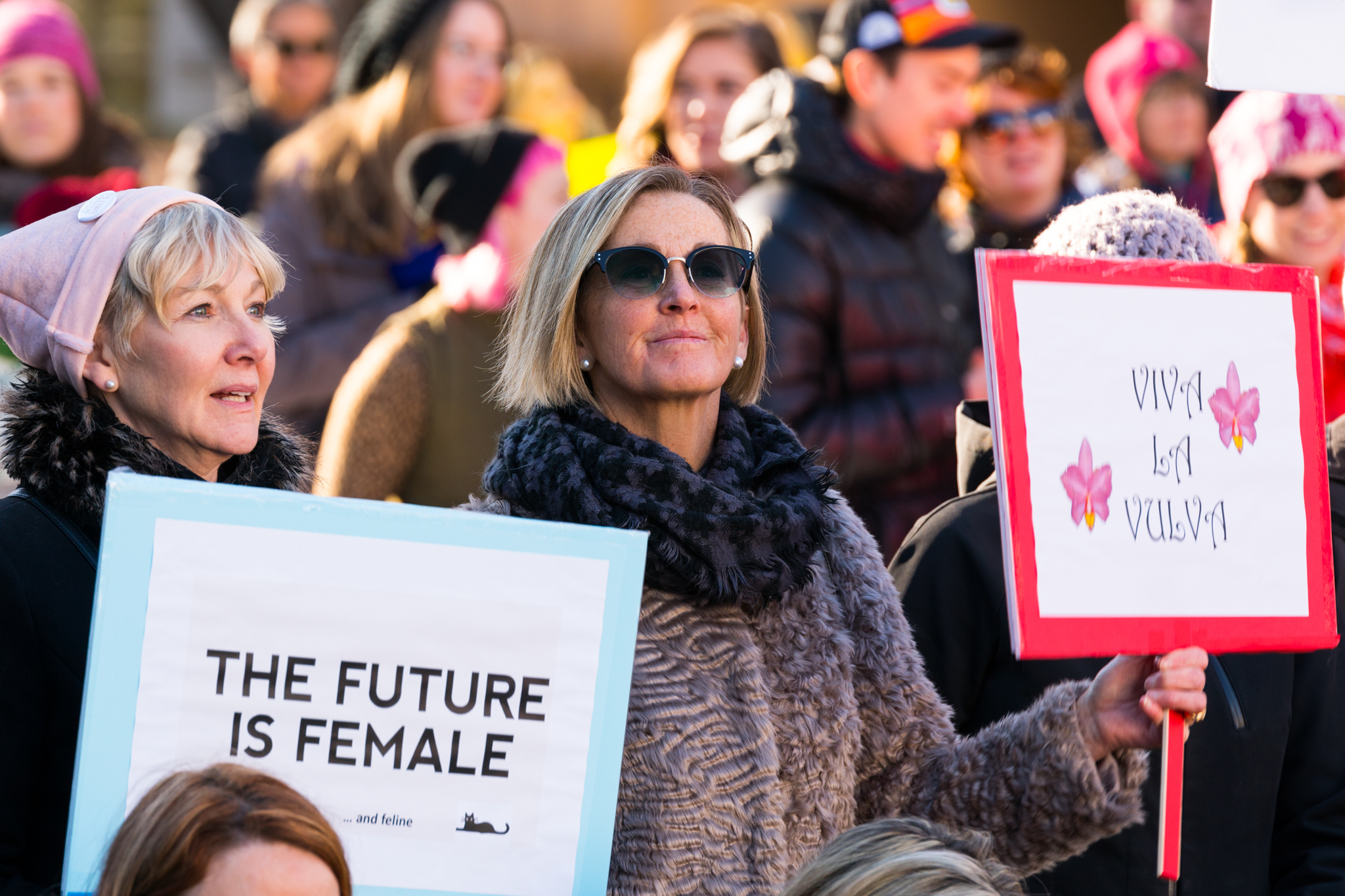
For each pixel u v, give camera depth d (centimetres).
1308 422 552
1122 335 539
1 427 559
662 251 572
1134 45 1603
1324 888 652
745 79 1296
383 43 1308
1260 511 543
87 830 468
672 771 534
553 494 555
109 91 2158
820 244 1069
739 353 621
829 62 1155
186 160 1675
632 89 1375
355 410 984
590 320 585
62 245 565
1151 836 665
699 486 557
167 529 479
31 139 1516
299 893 398
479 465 991
